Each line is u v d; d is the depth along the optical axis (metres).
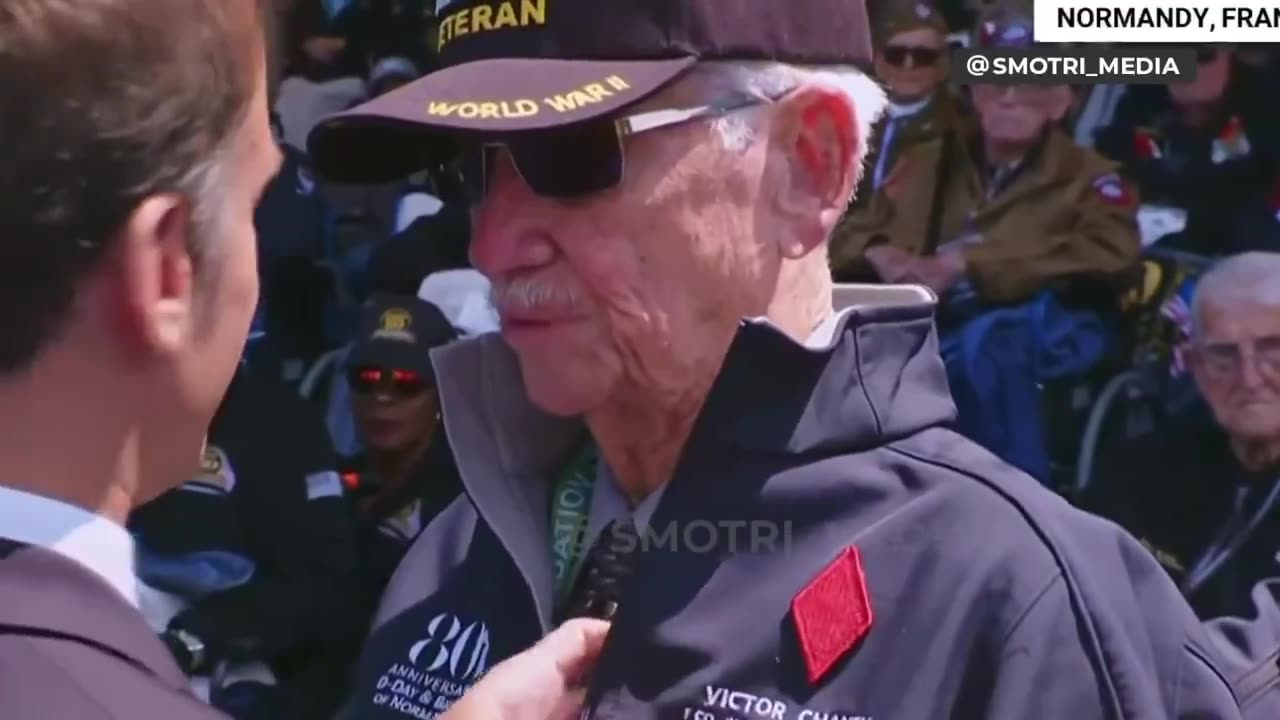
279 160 1.46
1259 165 4.39
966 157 4.49
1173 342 4.23
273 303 4.97
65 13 1.22
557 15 1.81
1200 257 4.34
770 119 1.85
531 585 2.00
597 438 1.98
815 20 1.88
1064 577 1.72
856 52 1.94
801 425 1.81
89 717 1.16
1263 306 3.93
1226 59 4.36
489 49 1.86
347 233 5.08
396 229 5.05
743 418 1.80
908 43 4.49
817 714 1.72
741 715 1.74
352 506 4.66
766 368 1.79
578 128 1.76
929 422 1.89
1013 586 1.71
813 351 1.79
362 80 5.36
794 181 1.89
